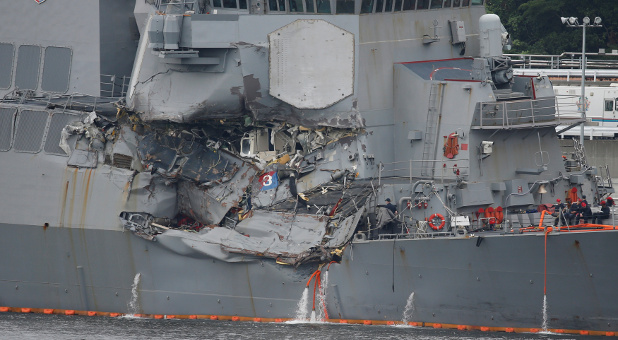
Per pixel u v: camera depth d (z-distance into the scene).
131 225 95.00
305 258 90.19
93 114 97.81
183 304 96.31
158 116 95.75
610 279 82.44
